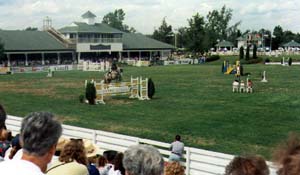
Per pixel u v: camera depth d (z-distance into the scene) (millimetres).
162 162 3303
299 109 27500
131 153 3271
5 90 41156
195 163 12672
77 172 4168
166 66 82688
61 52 92812
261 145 17641
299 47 150125
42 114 3148
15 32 92438
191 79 51094
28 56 90438
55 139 3074
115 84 33062
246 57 86688
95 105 30484
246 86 38312
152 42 112000
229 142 18266
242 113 25984
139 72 64312
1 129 3896
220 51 133625
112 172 7105
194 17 105938
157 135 19859
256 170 2738
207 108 28281
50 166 4652
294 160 2270
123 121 23766
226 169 2871
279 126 21812
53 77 58000
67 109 28688
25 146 3000
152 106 29641
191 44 104875
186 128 21453
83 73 65750
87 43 96688
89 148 8461
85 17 99438
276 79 49562
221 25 159375
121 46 102625
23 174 2898
